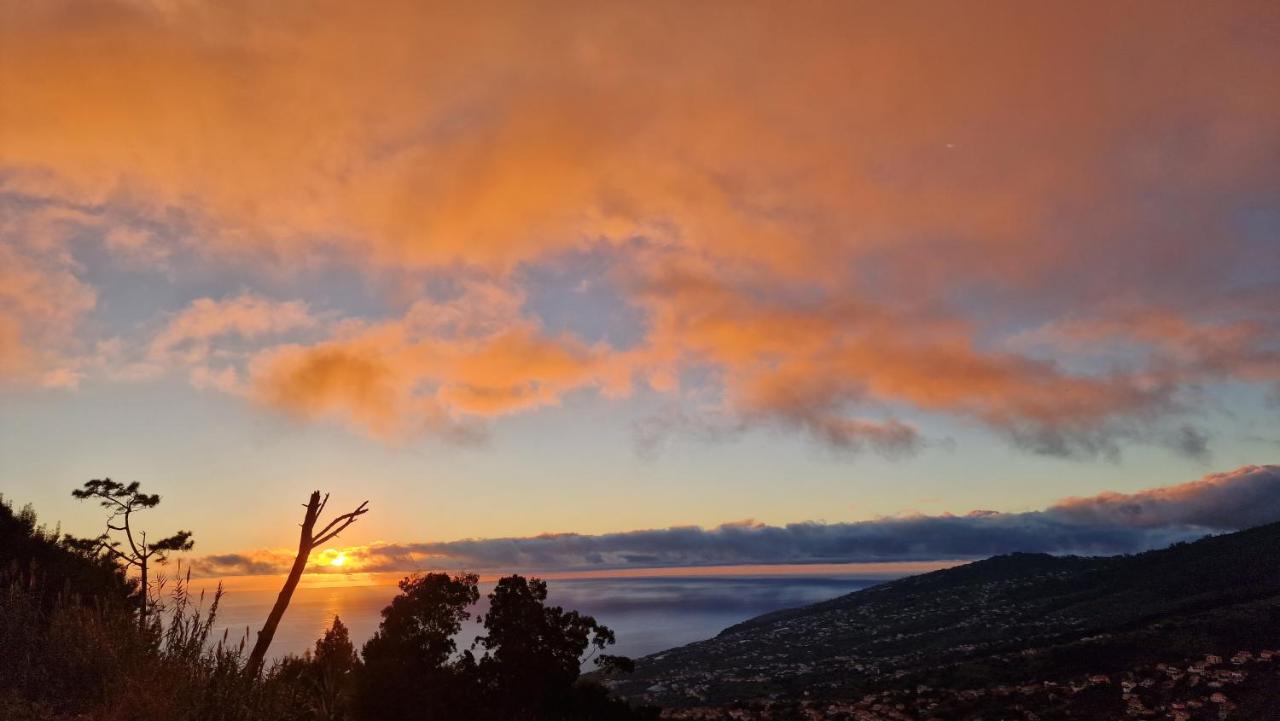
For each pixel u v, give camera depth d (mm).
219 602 8422
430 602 33594
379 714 23828
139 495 29703
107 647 7980
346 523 17078
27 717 6594
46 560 16391
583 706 32625
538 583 35688
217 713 7637
